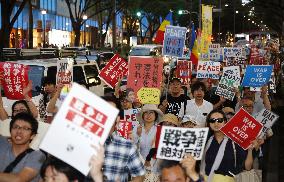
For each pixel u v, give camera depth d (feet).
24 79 25.77
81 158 11.28
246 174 21.13
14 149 15.72
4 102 34.32
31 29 109.09
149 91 29.81
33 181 15.62
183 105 30.66
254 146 20.65
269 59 85.87
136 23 217.56
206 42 56.85
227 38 320.29
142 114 23.30
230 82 34.09
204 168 20.04
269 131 28.91
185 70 42.06
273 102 61.98
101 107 11.45
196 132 15.21
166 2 187.83
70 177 11.42
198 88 29.45
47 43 157.17
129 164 16.97
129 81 32.60
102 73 34.42
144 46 103.71
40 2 155.94
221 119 20.02
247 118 19.99
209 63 42.70
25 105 21.94
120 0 161.79
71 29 192.54
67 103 11.35
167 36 38.93
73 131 11.32
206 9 56.34
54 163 11.46
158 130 20.59
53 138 11.28
